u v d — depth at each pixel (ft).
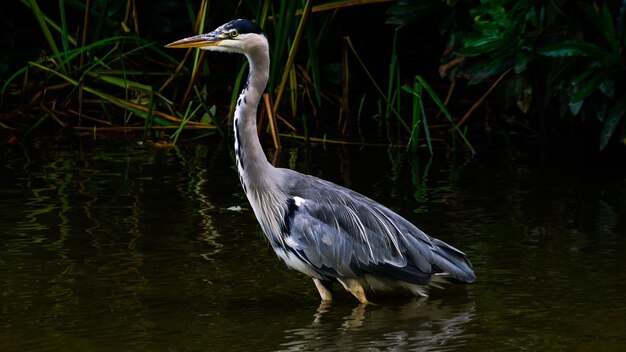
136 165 46.55
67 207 38.73
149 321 27.14
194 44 31.71
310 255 30.09
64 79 54.95
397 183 43.45
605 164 47.93
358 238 30.07
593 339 25.79
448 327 27.04
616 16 48.80
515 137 54.39
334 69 59.62
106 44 56.24
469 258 32.86
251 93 31.04
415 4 52.44
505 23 49.19
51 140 52.03
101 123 55.21
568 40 48.37
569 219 37.52
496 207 39.34
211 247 34.01
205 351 24.91
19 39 61.98
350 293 31.24
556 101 56.44
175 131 54.29
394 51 54.24
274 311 28.45
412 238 30.35
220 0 58.18
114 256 32.78
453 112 58.65
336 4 53.83
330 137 53.67
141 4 58.90
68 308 28.02
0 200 39.68
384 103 60.23
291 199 30.58
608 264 32.04
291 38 55.01
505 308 28.45
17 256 32.58
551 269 31.65
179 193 41.24
